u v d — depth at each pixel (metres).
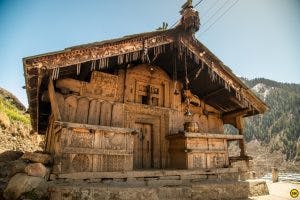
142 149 8.75
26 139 17.73
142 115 8.95
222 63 8.57
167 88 9.73
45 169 5.45
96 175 5.94
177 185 6.59
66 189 4.78
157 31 7.46
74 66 6.81
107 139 6.47
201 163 8.02
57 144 6.03
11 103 26.31
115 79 8.45
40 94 7.57
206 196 6.53
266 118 70.00
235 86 8.91
